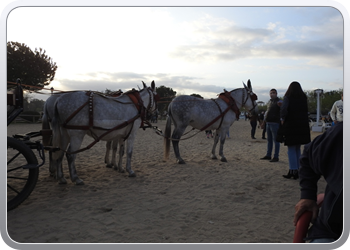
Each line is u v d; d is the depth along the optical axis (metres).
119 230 2.86
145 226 2.97
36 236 2.68
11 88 3.65
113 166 5.93
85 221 3.08
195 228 2.94
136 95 5.19
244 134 15.94
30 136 3.94
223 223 3.08
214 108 6.63
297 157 5.09
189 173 5.52
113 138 4.86
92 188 4.38
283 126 5.04
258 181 4.92
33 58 24.94
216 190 4.35
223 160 6.86
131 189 4.37
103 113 4.47
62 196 3.96
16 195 3.61
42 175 5.18
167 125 6.61
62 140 4.57
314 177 1.62
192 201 3.82
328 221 1.44
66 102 4.22
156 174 5.43
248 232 2.85
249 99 7.39
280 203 3.76
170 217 3.24
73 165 4.55
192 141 11.64
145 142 11.09
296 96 4.93
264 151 8.81
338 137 1.42
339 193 1.41
